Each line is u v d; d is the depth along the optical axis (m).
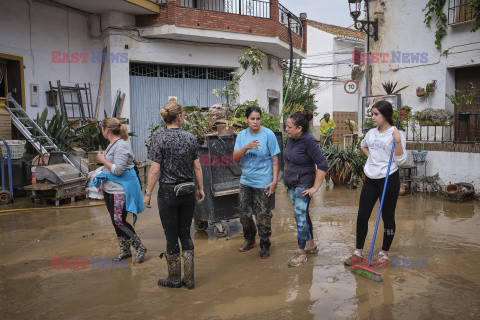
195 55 13.39
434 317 2.93
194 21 12.42
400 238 5.01
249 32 13.37
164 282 3.60
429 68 9.13
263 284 3.62
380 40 10.16
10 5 10.22
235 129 5.43
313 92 24.98
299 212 4.13
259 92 15.46
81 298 3.36
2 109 8.45
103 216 6.51
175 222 3.53
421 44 9.27
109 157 4.18
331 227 5.61
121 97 12.12
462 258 4.23
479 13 7.91
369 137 4.14
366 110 9.32
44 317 3.02
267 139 4.27
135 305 3.21
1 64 10.31
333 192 8.45
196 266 4.15
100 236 5.31
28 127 8.96
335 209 6.77
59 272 3.99
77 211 6.92
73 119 11.55
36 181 7.43
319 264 4.12
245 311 3.07
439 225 5.62
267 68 16.03
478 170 7.44
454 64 8.62
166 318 2.98
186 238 3.59
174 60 13.04
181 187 3.44
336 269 3.97
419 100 9.40
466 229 5.40
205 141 5.17
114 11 11.89
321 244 4.84
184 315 3.02
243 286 3.58
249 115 4.21
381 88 10.23
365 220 4.08
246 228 4.56
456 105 8.17
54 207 7.16
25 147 9.03
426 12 9.12
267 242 4.36
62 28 11.45
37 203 7.59
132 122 12.74
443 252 4.44
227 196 5.16
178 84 13.54
